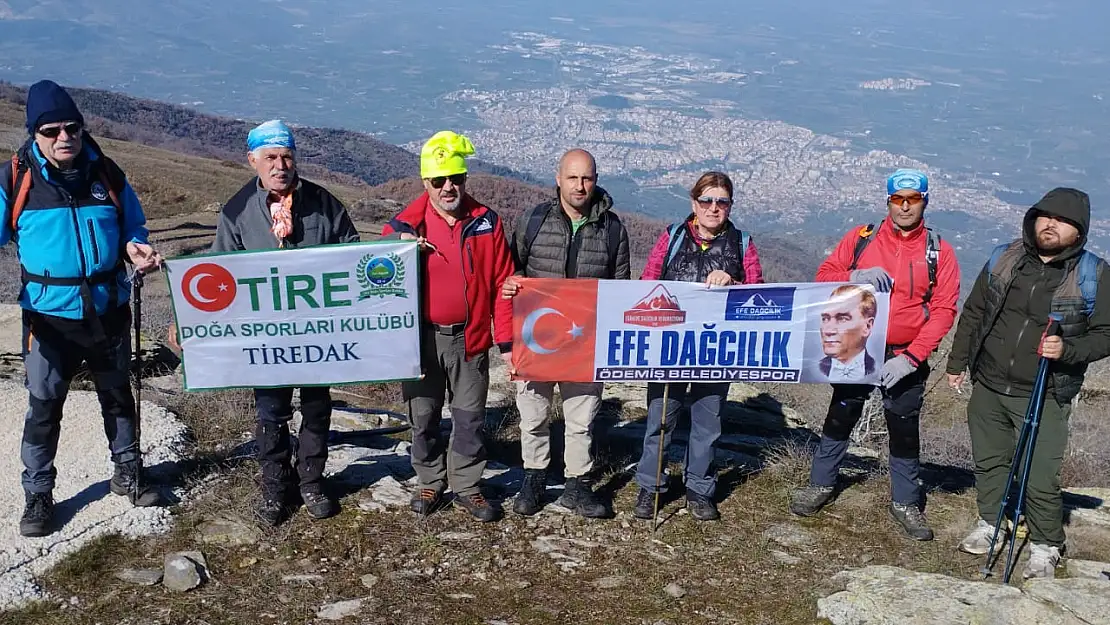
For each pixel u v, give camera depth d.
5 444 5.34
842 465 6.41
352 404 8.16
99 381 4.57
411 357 4.70
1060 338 4.21
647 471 5.11
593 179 4.73
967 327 4.77
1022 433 4.41
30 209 4.16
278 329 4.58
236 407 6.34
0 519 4.45
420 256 4.57
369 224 36.91
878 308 4.82
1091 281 4.25
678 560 4.62
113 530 4.48
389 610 4.02
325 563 4.40
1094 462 8.80
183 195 43.97
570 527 4.93
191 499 4.90
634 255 36.50
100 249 4.31
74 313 4.29
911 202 4.64
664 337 4.86
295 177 4.52
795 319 4.86
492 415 7.33
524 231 4.89
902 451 5.04
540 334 4.82
